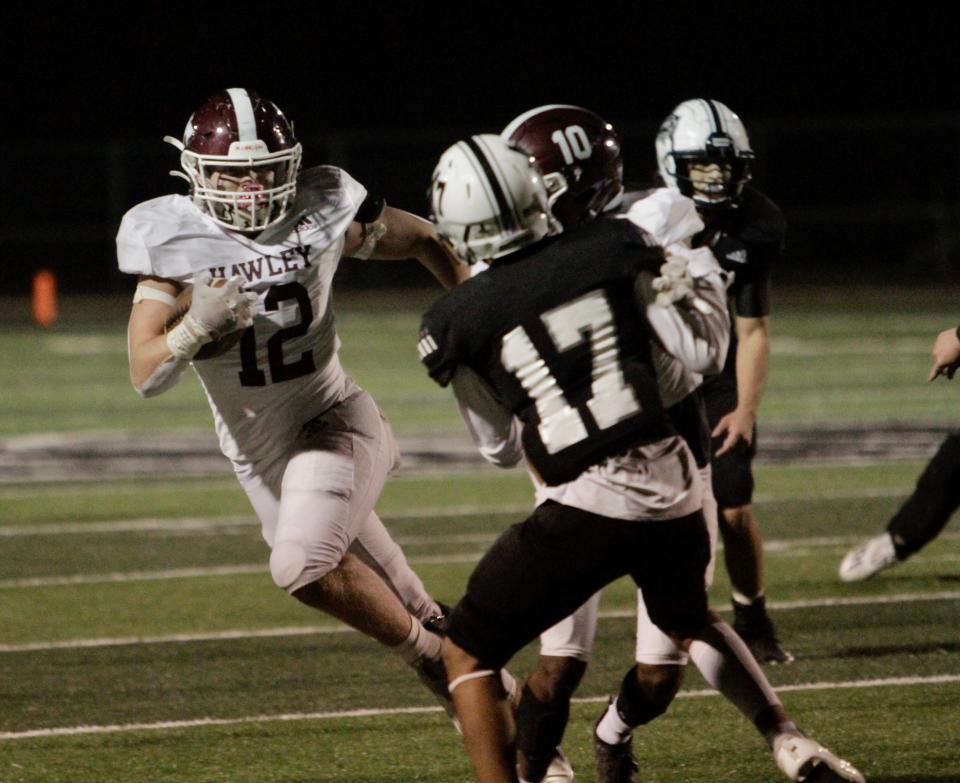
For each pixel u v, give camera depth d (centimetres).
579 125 1285
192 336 1318
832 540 2500
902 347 5056
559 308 1145
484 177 1145
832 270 7769
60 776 1464
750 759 1481
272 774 1463
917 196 7644
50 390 4528
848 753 1487
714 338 1157
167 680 1795
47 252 7825
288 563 1388
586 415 1138
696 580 1188
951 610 2050
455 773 1459
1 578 2339
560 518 1149
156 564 2420
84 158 7694
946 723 1573
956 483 1958
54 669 1847
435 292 7375
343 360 4966
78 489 3073
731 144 1577
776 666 1809
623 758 1359
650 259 1163
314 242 1439
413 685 1769
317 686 1766
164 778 1454
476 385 1183
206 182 1393
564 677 1291
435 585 2250
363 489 1476
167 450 3509
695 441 1257
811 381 4369
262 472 1527
